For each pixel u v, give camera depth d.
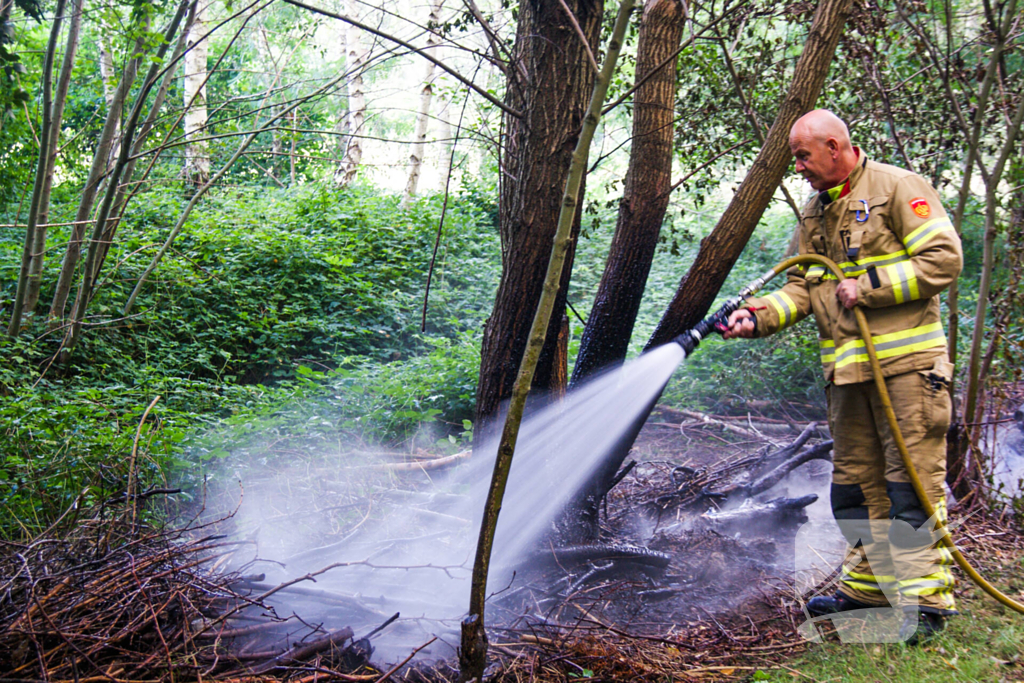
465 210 12.30
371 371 6.65
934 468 2.70
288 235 8.95
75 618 2.27
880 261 2.75
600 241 11.50
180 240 8.78
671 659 2.59
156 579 2.32
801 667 2.53
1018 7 4.36
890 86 5.00
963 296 8.38
